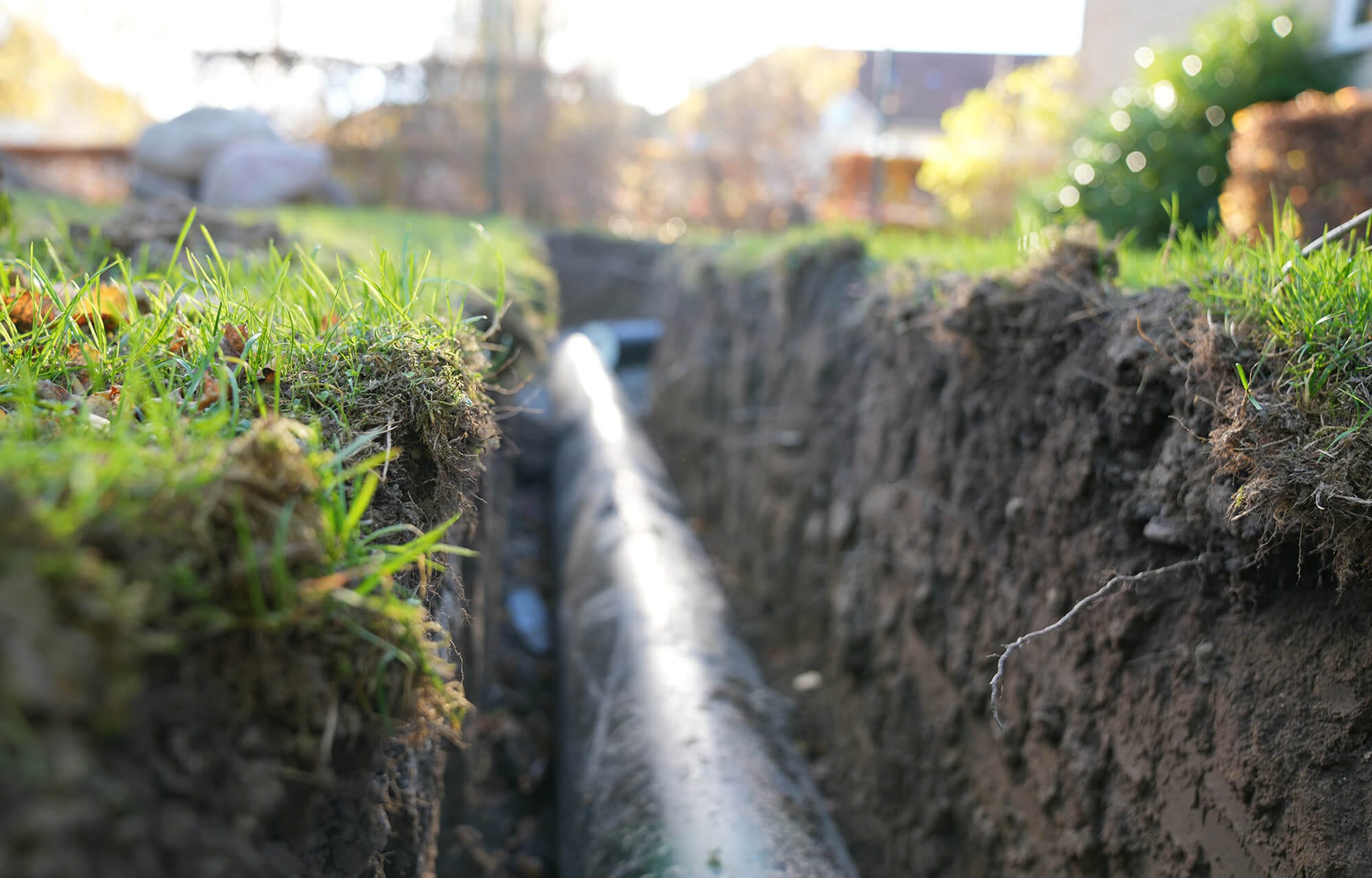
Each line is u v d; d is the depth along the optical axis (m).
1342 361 1.53
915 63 23.44
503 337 2.89
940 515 2.81
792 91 16.81
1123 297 2.16
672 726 2.57
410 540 1.24
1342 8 6.53
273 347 1.41
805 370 4.59
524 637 4.04
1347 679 1.43
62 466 0.69
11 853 0.53
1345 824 1.38
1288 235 1.89
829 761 3.32
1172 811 1.75
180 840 0.65
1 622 0.54
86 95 20.80
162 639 0.64
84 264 2.58
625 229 15.56
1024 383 2.38
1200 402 1.71
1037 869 2.14
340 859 0.98
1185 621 1.79
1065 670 2.11
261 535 0.78
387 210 10.55
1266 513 1.48
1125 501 1.95
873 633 3.24
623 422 5.82
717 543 5.68
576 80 14.52
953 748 2.59
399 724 0.88
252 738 0.75
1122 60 9.16
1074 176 6.69
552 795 3.07
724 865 2.03
